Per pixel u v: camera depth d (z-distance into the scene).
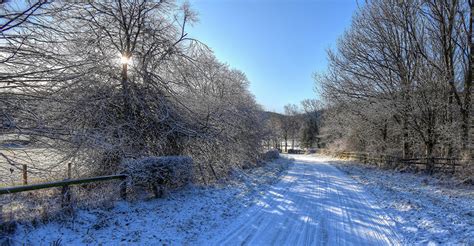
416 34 20.25
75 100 9.13
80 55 10.66
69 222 6.23
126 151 10.55
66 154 9.78
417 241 6.06
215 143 14.17
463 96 18.45
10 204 6.73
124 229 6.45
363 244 5.90
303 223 7.38
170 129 12.28
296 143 90.12
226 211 8.52
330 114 34.53
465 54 18.50
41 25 7.41
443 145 20.62
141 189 9.38
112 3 12.05
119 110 11.76
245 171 18.78
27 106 7.60
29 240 5.27
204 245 5.79
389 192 12.08
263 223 7.37
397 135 27.58
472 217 7.70
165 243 5.85
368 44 22.94
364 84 24.02
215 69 17.34
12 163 7.20
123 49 12.21
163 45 12.83
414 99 19.84
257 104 32.91
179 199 9.55
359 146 34.72
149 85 12.17
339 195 11.50
